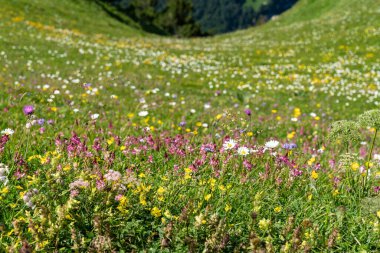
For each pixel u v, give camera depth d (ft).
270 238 14.03
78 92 45.75
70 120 33.78
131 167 18.54
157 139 24.56
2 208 14.96
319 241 15.30
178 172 18.92
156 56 96.84
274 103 60.13
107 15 178.91
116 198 14.92
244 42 145.89
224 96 62.13
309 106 59.11
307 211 17.44
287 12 200.34
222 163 19.72
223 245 13.75
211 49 124.88
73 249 13.38
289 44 127.75
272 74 87.86
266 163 20.35
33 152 20.71
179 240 14.16
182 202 16.79
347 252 15.12
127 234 14.39
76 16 154.40
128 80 63.98
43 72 61.21
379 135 39.75
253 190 18.54
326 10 176.45
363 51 107.14
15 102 37.35
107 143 22.17
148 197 16.47
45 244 12.84
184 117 41.34
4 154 19.43
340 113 55.67
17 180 17.12
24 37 96.78
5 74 54.29
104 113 38.17
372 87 74.59
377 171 22.07
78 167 18.07
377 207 17.84
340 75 85.81
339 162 23.43
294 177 19.85
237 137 22.54
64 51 86.28
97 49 95.86
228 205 16.60
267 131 39.81
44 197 14.35
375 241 15.75
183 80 73.56
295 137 36.76
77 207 13.99
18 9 135.33
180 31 331.98
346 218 17.39
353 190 19.84
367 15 141.18
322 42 123.34
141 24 220.02
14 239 13.30
